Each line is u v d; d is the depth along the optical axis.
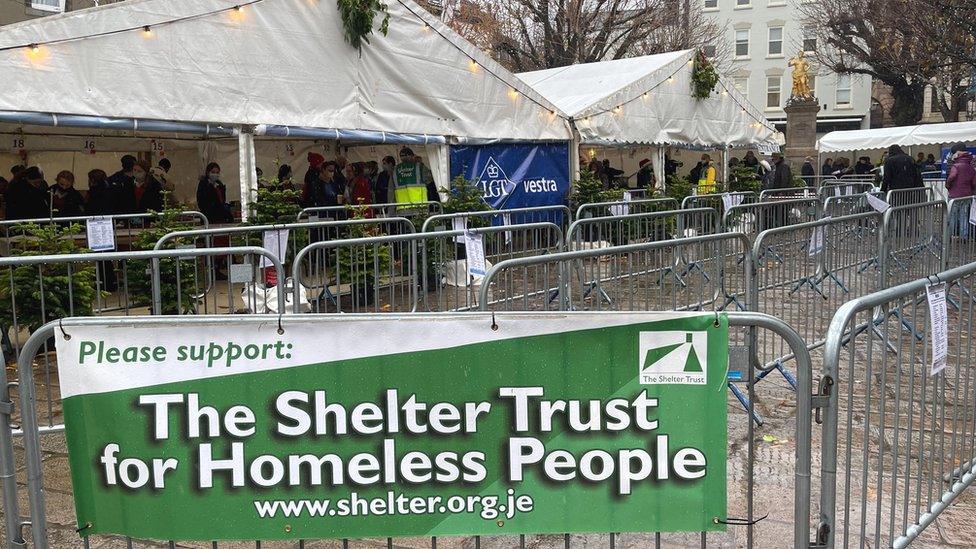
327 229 9.62
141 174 11.75
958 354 4.00
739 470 4.32
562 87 15.86
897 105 36.09
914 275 8.71
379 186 13.35
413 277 7.39
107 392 2.54
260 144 15.16
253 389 2.55
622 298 6.41
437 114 11.52
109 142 13.62
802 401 2.62
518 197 13.02
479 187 12.34
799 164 35.25
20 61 7.54
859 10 27.86
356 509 2.61
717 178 19.12
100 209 10.70
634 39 29.95
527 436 2.59
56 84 7.80
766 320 2.57
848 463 3.01
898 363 3.33
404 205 10.81
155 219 8.92
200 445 2.57
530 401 2.58
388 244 7.78
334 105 10.24
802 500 2.64
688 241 5.73
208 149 15.03
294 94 9.80
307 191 12.40
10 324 6.27
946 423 4.99
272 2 9.51
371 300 7.82
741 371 2.63
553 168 13.63
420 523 2.62
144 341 2.53
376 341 2.55
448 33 11.51
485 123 12.22
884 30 26.36
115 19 8.21
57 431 4.87
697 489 2.61
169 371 2.54
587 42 29.77
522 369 2.57
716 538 3.55
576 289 6.32
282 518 2.60
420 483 2.61
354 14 10.12
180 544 3.58
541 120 13.18
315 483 2.60
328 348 2.55
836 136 28.09
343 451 2.59
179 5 8.69
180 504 2.59
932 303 3.46
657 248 5.59
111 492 2.60
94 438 2.57
